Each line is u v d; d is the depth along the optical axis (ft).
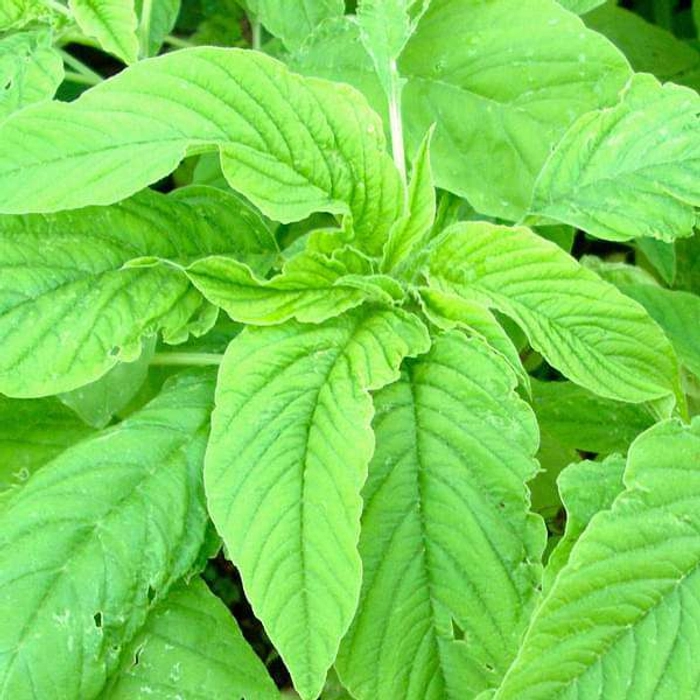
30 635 2.04
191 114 2.13
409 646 2.10
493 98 2.44
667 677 1.99
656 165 2.29
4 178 2.09
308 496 2.04
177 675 2.12
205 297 2.23
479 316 2.17
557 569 2.09
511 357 2.17
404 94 2.46
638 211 2.27
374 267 2.24
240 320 2.13
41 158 2.10
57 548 2.09
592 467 2.15
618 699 1.98
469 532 2.12
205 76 2.14
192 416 2.20
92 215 2.23
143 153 2.11
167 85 2.13
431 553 2.12
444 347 2.18
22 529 2.09
